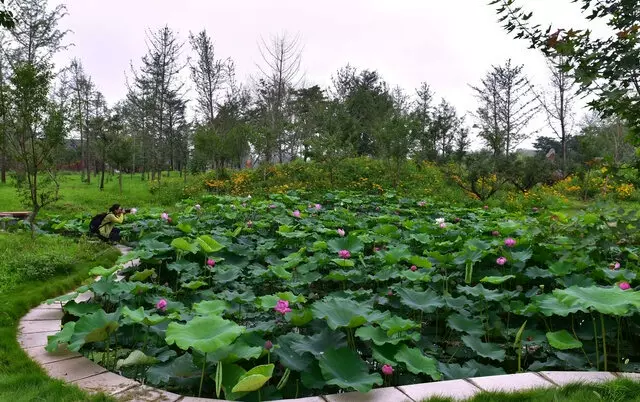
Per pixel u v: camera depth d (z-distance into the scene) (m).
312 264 5.93
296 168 19.75
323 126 22.91
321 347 3.64
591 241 5.36
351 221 9.54
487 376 3.40
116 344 3.94
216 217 10.14
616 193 17.95
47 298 5.50
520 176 18.72
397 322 3.71
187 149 35.97
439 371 3.67
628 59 3.42
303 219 9.96
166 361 3.74
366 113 28.11
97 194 18.98
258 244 7.67
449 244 6.88
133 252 6.02
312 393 3.55
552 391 3.05
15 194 17.52
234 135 21.20
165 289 5.24
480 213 11.88
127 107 39.69
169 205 17.61
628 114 3.66
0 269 6.32
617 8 3.55
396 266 5.92
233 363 3.47
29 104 8.88
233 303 4.83
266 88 31.59
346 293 5.01
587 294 3.57
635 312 4.09
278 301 3.97
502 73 27.67
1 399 3.02
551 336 3.88
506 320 4.80
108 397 3.06
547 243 6.23
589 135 24.61
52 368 3.58
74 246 8.14
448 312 4.90
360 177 18.27
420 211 12.18
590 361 4.10
